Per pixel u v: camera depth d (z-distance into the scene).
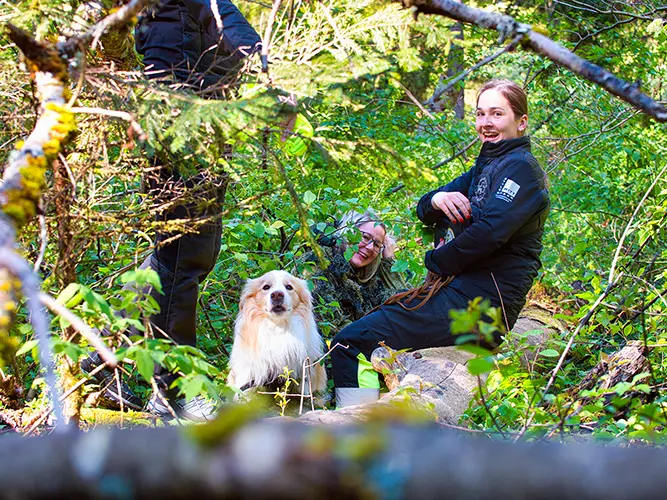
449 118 8.55
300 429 1.01
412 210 4.90
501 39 2.22
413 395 3.20
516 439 2.39
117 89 2.60
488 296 4.11
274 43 2.99
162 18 3.47
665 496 0.94
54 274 2.59
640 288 4.19
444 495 0.95
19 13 2.46
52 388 1.39
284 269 5.13
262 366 4.38
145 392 3.93
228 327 5.13
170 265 3.54
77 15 2.58
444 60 7.54
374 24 2.60
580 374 4.18
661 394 3.14
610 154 8.05
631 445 2.41
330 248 5.27
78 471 0.96
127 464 0.96
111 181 3.51
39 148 2.00
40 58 2.18
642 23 8.12
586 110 7.85
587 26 7.97
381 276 5.46
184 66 3.46
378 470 0.96
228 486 0.94
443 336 4.11
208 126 2.58
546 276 6.59
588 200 7.80
